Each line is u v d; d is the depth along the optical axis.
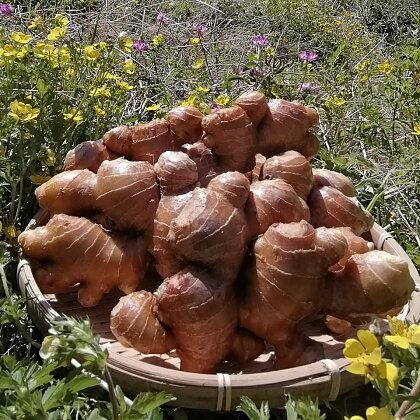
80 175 0.39
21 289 0.37
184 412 0.34
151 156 0.41
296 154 0.40
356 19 1.22
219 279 0.33
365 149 0.64
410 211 0.54
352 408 0.36
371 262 0.32
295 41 1.03
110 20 0.93
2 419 0.26
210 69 0.82
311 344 0.34
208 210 0.33
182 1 1.07
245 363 0.35
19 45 0.52
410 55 0.77
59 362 0.25
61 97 0.52
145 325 0.32
